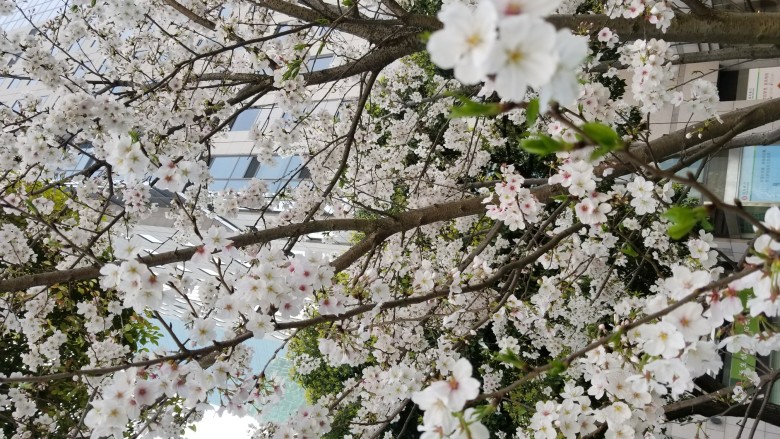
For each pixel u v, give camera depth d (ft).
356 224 15.66
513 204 13.29
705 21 13.57
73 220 18.86
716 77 33.73
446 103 25.54
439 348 16.56
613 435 9.44
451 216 16.34
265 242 14.76
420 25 15.24
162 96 17.97
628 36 14.52
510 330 27.20
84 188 18.02
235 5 20.39
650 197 12.26
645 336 6.77
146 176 16.19
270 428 16.06
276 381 11.85
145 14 17.22
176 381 9.68
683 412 20.03
